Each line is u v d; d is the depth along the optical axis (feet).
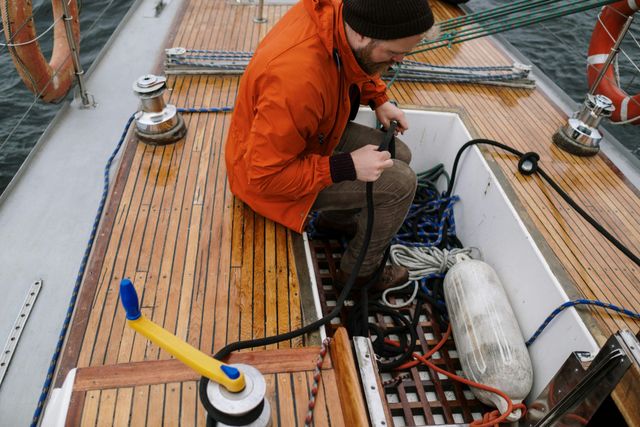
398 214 5.72
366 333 5.95
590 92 9.14
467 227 7.98
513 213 6.71
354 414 4.12
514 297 6.48
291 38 4.55
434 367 5.94
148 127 7.16
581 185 7.41
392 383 5.93
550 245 6.25
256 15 11.42
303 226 5.95
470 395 6.05
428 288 7.18
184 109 8.07
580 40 19.35
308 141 5.39
